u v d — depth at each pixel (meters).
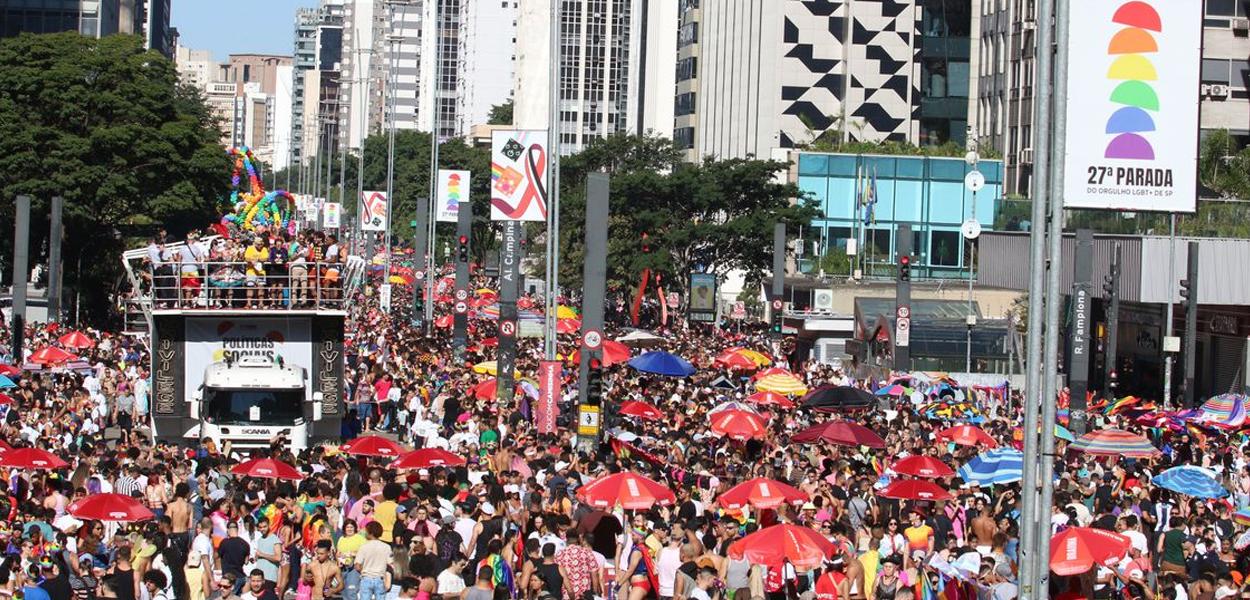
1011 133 127.56
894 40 170.25
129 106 92.88
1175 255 63.06
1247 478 35.69
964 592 25.00
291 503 27.66
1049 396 21.25
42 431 38.94
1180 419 42.72
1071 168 23.70
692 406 46.41
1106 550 23.36
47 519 28.03
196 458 37.47
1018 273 74.06
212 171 95.75
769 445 38.47
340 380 47.88
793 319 84.50
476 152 189.38
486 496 28.64
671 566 24.62
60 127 93.62
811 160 133.00
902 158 130.88
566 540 24.53
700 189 115.94
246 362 45.75
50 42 93.94
